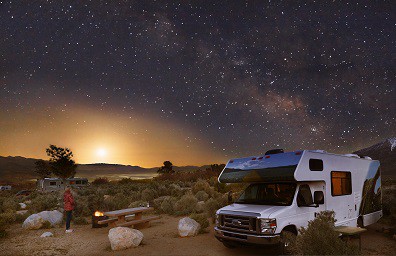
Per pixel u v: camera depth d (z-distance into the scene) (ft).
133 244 29.27
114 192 92.12
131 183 159.94
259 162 28.19
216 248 28.43
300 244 21.81
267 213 23.94
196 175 164.66
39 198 71.56
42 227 41.78
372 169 35.37
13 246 31.68
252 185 29.53
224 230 25.93
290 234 23.71
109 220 38.47
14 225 45.11
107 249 29.19
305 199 26.40
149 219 39.96
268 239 23.22
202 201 64.28
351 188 31.27
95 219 41.60
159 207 57.00
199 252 27.27
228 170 30.07
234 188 83.30
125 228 29.76
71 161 153.99
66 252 28.91
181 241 31.50
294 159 26.16
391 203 40.98
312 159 26.84
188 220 34.53
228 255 26.14
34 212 53.06
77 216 51.24
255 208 25.53
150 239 32.86
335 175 29.35
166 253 27.20
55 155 152.66
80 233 37.88
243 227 24.71
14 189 186.39
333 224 24.06
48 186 147.02
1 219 44.39
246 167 28.81
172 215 51.01
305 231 22.41
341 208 29.43
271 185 27.84
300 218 25.41
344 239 26.73
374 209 34.68
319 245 21.25
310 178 26.25
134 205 55.06
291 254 22.90
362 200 32.73
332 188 28.68
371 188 34.65
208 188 81.97
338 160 29.96
